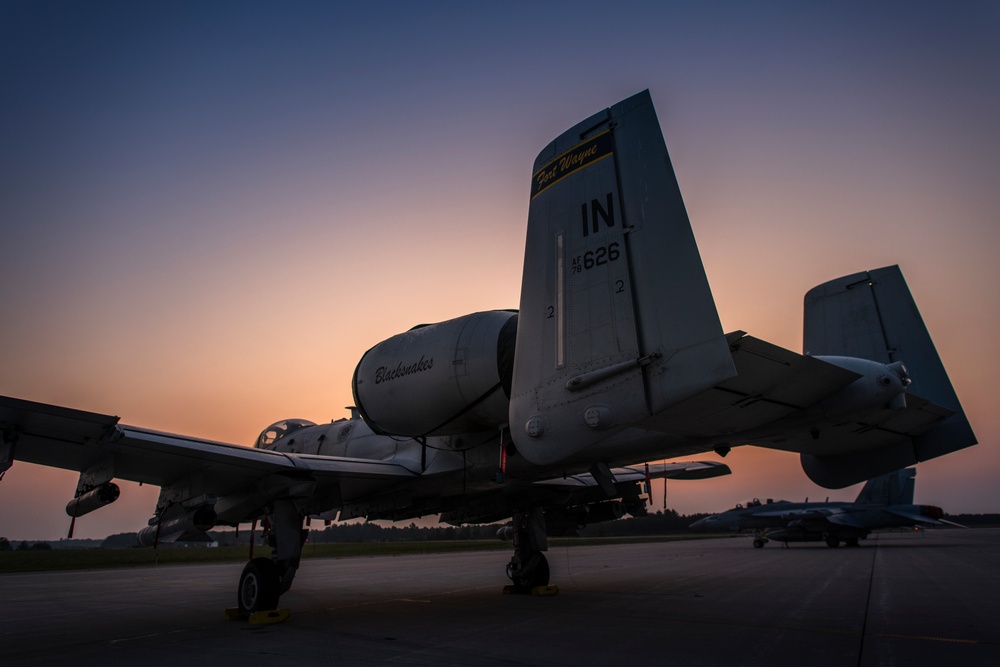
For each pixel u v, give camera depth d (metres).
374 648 4.86
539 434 4.69
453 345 6.48
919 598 8.03
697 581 11.15
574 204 5.04
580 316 4.69
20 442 5.49
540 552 9.13
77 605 8.65
